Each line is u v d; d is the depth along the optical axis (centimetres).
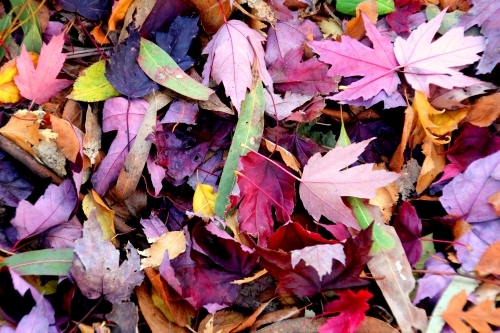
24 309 67
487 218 71
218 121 75
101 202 71
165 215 73
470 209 72
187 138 74
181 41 75
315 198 72
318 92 74
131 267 69
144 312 69
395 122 76
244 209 72
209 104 74
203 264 71
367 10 76
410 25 77
